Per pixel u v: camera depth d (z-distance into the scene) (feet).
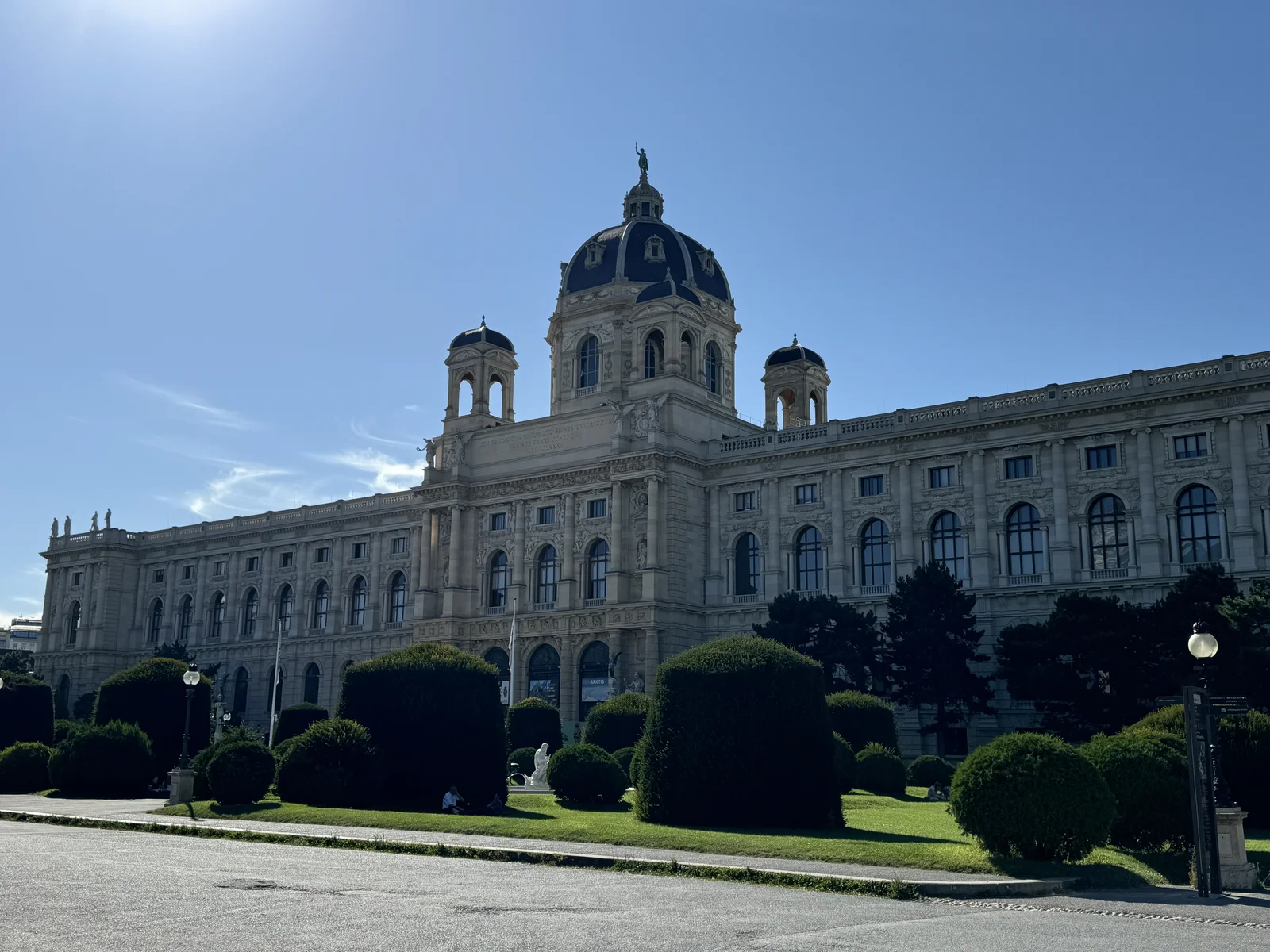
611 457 342.44
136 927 69.56
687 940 68.64
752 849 110.93
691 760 138.72
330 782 160.86
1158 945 70.59
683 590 334.24
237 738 182.29
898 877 95.25
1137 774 115.75
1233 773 135.13
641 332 359.05
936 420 302.86
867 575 311.68
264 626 459.32
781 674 140.26
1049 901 89.10
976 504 292.20
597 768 171.94
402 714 168.35
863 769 199.41
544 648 355.77
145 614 506.89
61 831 137.80
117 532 511.81
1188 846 114.01
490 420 397.19
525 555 367.04
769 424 398.21
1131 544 269.44
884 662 265.75
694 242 418.92
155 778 203.00
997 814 104.42
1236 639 199.82
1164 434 268.82
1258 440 256.11
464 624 372.58
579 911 79.05
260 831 131.75
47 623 523.70
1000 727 279.08
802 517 324.19
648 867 102.27
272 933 68.28
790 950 66.13
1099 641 220.02
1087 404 277.64
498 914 76.89
